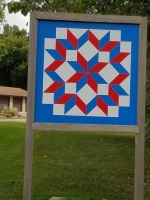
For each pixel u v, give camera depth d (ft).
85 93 13.26
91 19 13.29
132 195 24.11
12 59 191.21
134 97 13.34
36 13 13.24
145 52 13.35
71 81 13.25
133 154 39.40
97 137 50.11
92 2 27.20
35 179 28.48
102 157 37.83
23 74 189.78
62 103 13.23
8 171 31.91
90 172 31.37
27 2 26.45
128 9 25.57
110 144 45.06
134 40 13.42
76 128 13.11
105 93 13.29
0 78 196.44
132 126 13.21
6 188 25.30
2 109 139.13
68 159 36.88
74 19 13.28
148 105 30.78
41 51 13.28
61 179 28.60
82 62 13.29
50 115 13.20
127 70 13.37
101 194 24.14
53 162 35.45
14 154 39.86
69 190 25.20
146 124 31.35
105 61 13.33
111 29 13.38
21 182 27.17
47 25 13.33
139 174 13.41
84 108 13.23
